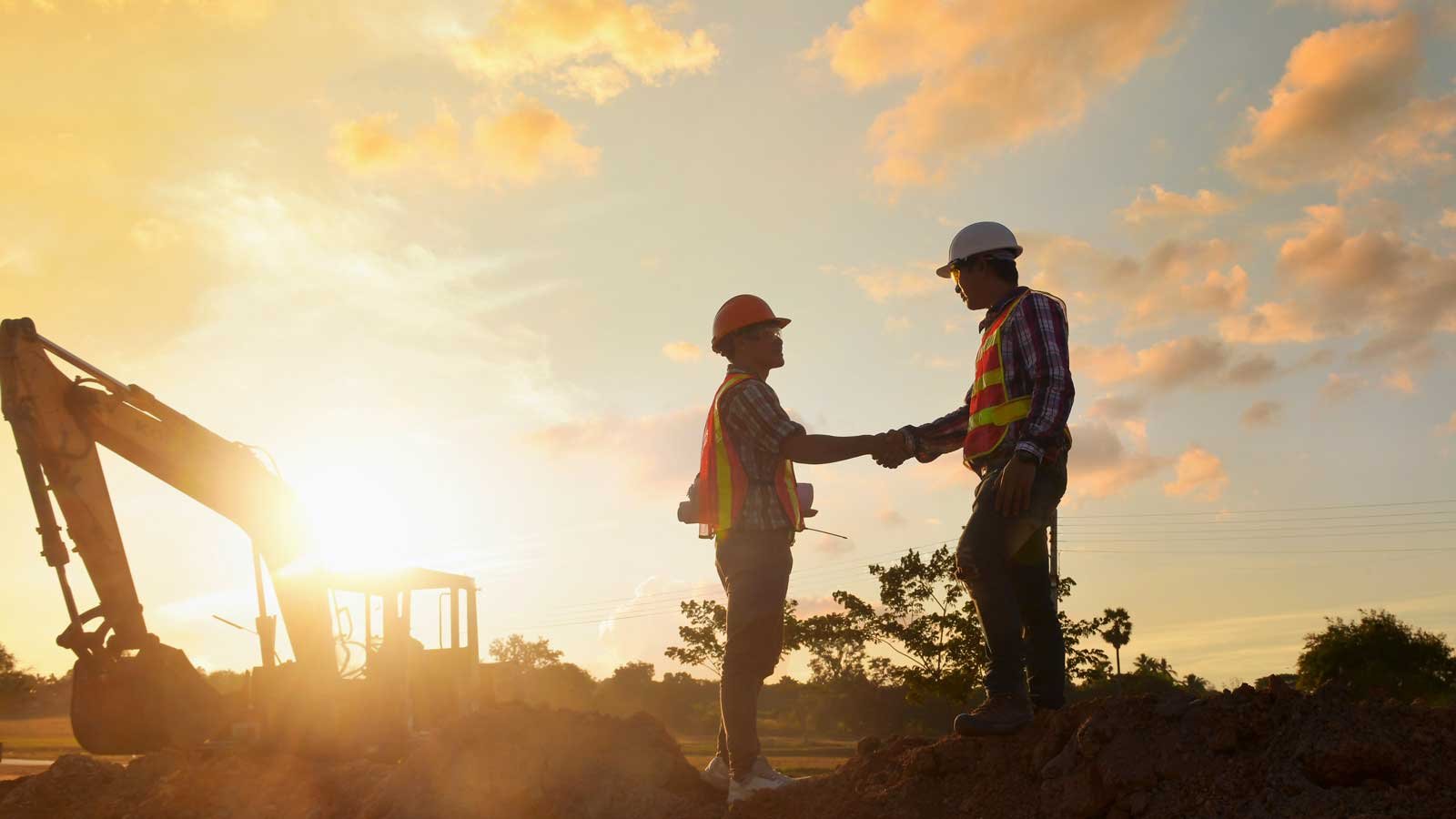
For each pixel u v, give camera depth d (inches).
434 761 216.4
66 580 400.2
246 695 423.2
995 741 168.1
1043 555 179.5
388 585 443.5
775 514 188.4
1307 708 148.2
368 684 429.1
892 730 3006.9
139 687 398.9
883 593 1046.4
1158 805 145.1
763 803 179.2
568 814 198.4
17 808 295.4
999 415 170.4
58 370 405.4
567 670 1210.6
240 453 437.7
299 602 426.9
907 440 190.7
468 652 473.7
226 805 263.6
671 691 2800.2
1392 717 145.0
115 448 416.2
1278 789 140.3
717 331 198.1
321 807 249.6
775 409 186.4
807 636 1051.3
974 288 181.3
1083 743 155.4
